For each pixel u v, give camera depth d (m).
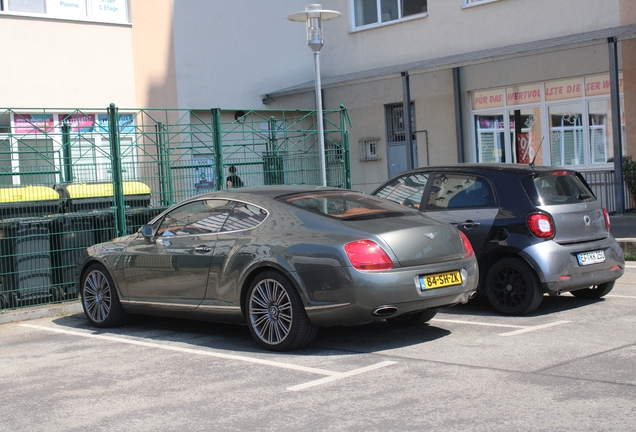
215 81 19.48
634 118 16.03
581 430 4.12
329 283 6.07
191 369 6.00
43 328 8.27
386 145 20.56
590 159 16.84
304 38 21.59
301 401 4.94
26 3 16.20
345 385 5.27
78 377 5.95
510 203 7.60
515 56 15.47
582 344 6.15
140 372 6.00
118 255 7.81
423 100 19.66
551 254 7.32
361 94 20.95
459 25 18.91
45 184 9.74
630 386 4.88
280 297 6.39
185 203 7.51
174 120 18.67
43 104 16.31
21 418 4.92
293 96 21.20
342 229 6.25
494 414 4.45
